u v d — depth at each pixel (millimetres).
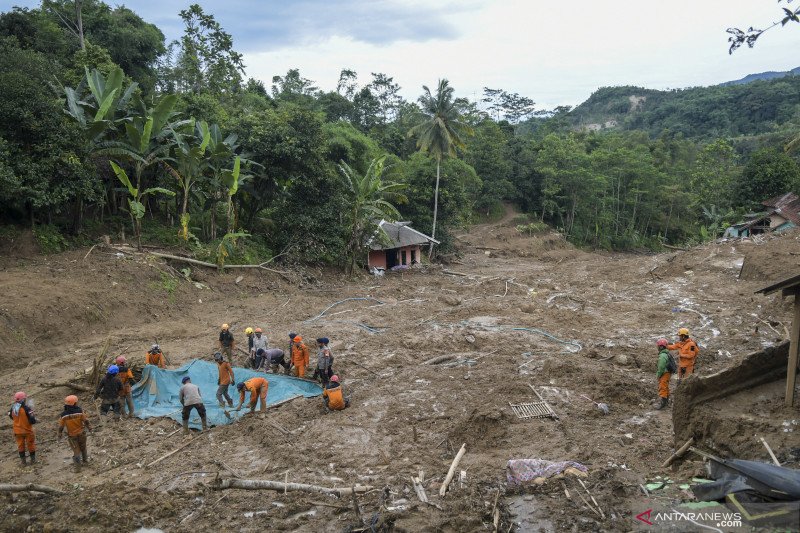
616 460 9961
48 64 26734
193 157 27156
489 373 15820
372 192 35625
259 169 32375
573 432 11430
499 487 9117
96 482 10227
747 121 138625
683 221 81312
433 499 8906
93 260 23812
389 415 12914
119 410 13117
